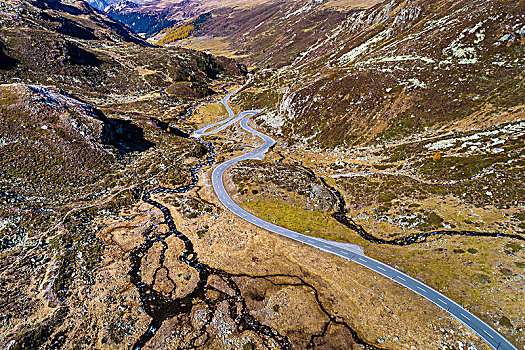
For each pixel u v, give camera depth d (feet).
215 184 260.62
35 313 128.06
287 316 130.00
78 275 149.48
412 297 134.82
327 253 169.17
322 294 141.08
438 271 145.07
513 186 172.24
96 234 183.21
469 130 235.40
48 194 208.03
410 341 116.98
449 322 121.19
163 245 178.60
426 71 302.66
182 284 148.66
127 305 135.64
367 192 223.30
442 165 215.10
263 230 194.08
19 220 175.11
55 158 236.43
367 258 162.91
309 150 316.60
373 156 268.00
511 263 135.54
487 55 281.13
